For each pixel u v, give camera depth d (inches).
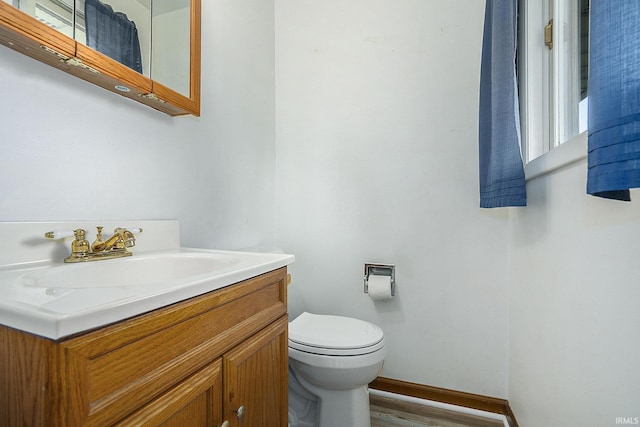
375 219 64.4
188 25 44.4
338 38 67.5
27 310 15.6
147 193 40.7
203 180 50.4
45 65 30.1
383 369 63.4
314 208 68.8
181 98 41.6
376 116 64.5
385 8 64.2
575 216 30.1
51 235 28.5
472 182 58.2
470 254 58.2
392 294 62.8
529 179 43.7
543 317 38.4
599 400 25.7
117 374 17.1
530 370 43.3
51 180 30.5
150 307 18.9
